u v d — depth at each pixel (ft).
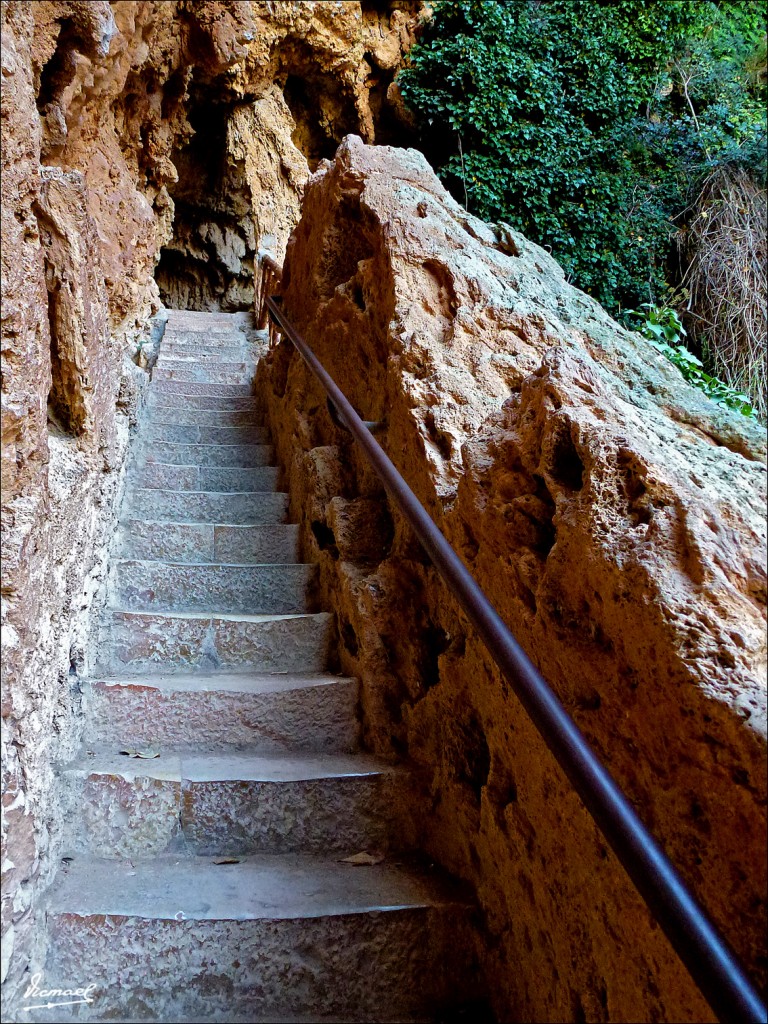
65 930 5.44
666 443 5.19
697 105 29.01
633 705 4.12
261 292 24.66
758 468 5.03
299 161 31.68
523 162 26.58
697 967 3.02
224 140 31.04
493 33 27.55
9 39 5.07
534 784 5.28
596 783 3.67
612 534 4.41
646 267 25.76
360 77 29.68
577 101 27.58
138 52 14.56
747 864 3.38
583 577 4.51
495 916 5.90
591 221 26.17
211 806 6.72
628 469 4.63
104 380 9.07
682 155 26.86
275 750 7.84
